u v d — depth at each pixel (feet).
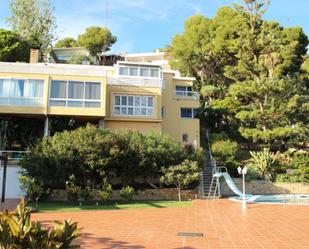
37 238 20.06
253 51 128.98
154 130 99.50
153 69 111.65
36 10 174.19
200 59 174.91
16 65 96.73
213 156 110.01
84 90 98.63
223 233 41.27
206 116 138.00
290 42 156.25
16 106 94.79
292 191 104.73
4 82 95.71
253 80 123.75
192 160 90.02
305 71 150.82
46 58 170.09
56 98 96.89
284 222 50.01
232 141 123.03
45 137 82.84
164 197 87.20
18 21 172.45
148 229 43.39
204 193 92.84
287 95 118.83
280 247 34.30
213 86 157.28
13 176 81.41
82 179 80.74
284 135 112.06
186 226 46.01
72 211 61.87
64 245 20.75
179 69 178.91
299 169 106.73
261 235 40.22
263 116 115.85
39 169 76.02
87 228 43.73
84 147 78.13
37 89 96.53
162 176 83.97
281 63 145.38
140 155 83.97
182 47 179.01
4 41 153.99
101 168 79.87
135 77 107.45
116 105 104.99
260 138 115.85
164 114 121.19
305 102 118.21
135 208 67.82
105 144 80.07
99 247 33.30
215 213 59.77
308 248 33.99
